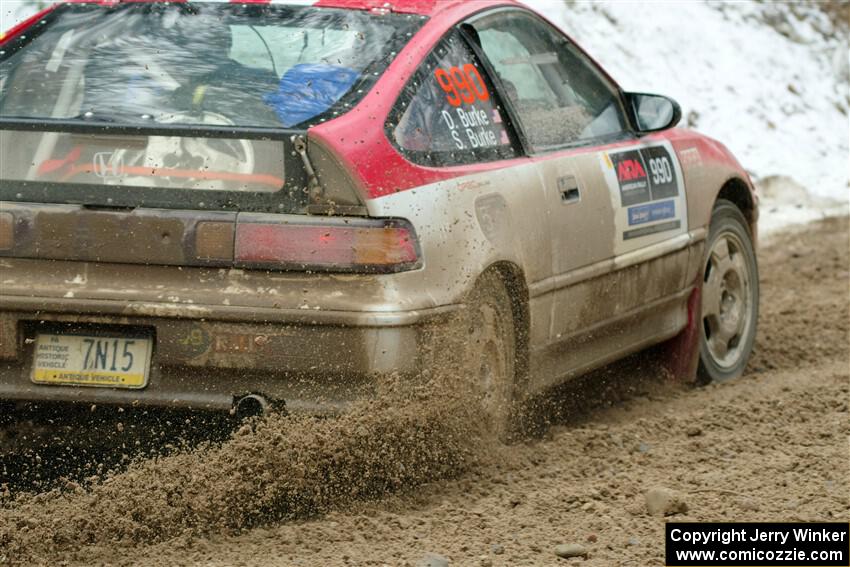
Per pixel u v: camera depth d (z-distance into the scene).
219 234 9.45
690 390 14.32
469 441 10.59
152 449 9.90
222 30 11.06
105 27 11.17
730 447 11.50
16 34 11.23
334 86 10.30
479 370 10.57
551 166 11.66
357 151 9.58
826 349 16.14
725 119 30.44
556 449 11.44
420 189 9.90
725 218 14.84
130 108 10.18
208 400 9.54
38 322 9.72
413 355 9.62
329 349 9.42
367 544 9.02
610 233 12.40
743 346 15.14
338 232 9.44
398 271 9.55
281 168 9.51
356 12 11.30
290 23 11.14
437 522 9.47
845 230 24.73
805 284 20.17
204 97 10.21
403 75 10.48
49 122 9.78
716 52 32.16
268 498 9.36
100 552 8.80
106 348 9.68
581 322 12.11
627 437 11.89
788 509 9.76
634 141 13.32
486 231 10.47
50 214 9.62
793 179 28.17
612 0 31.44
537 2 29.91
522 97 11.96
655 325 13.55
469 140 10.86
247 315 9.40
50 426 9.99
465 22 11.54
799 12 35.59
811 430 11.96
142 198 9.59
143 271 9.57
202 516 9.19
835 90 33.91
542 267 11.30
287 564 8.63
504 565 8.69
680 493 10.14
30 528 9.05
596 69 13.35
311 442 9.41
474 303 10.40
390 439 9.65
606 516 9.66
